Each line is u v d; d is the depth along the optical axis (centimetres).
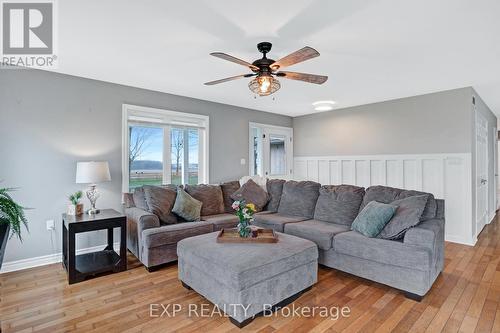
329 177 583
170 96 441
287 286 232
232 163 529
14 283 275
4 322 208
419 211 259
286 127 638
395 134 479
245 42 255
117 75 350
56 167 338
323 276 293
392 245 252
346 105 530
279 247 238
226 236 263
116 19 214
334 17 211
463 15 208
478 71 336
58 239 338
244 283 200
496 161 661
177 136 458
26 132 319
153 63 308
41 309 227
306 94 447
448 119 420
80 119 354
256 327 203
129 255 357
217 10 202
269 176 600
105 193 375
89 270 286
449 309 226
